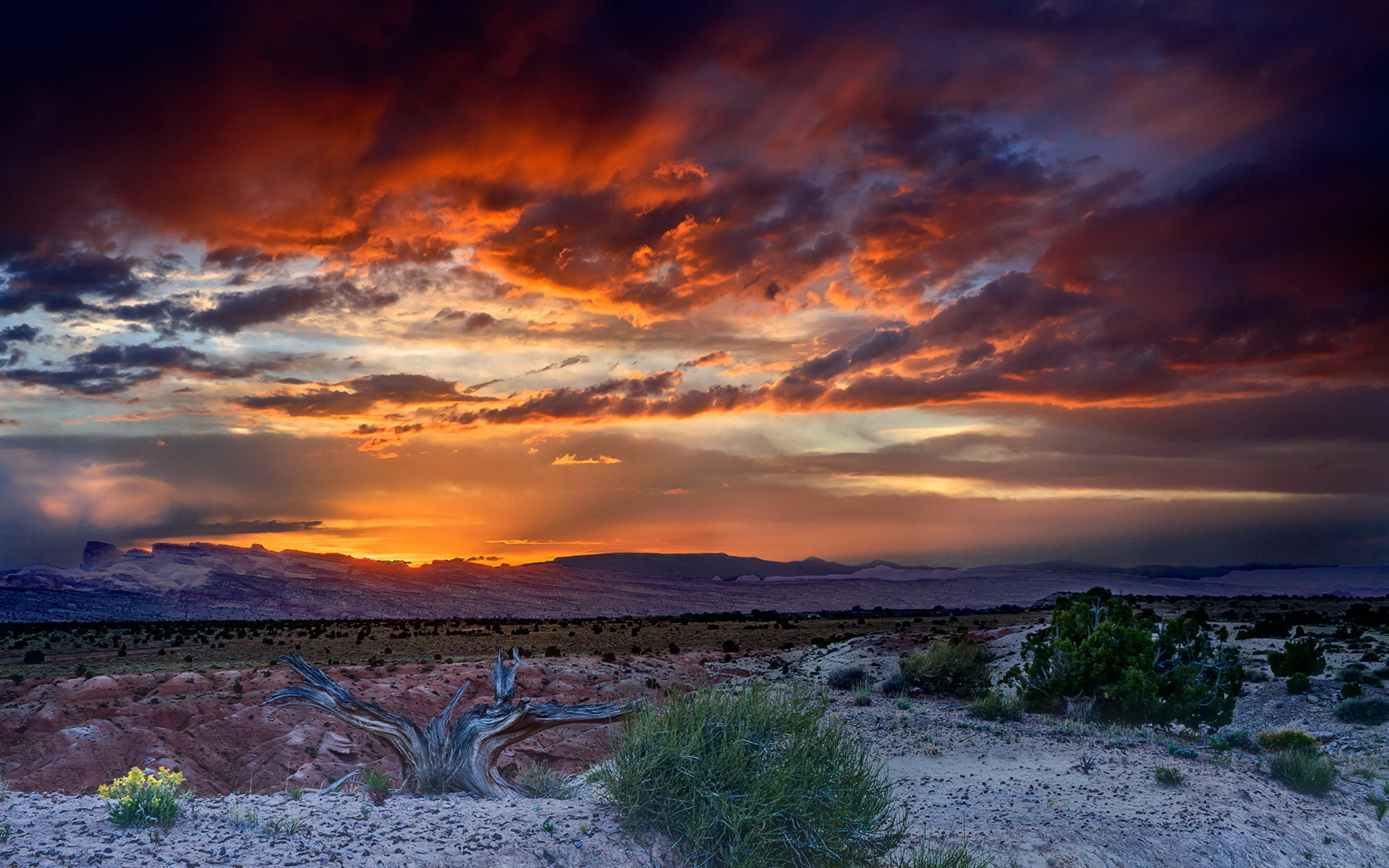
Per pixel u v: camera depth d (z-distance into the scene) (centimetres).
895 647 5016
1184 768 1630
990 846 1103
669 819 807
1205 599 10462
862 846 852
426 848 724
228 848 683
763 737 862
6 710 3259
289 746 2911
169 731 2975
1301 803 1462
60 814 760
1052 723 2192
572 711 1071
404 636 10044
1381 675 3036
